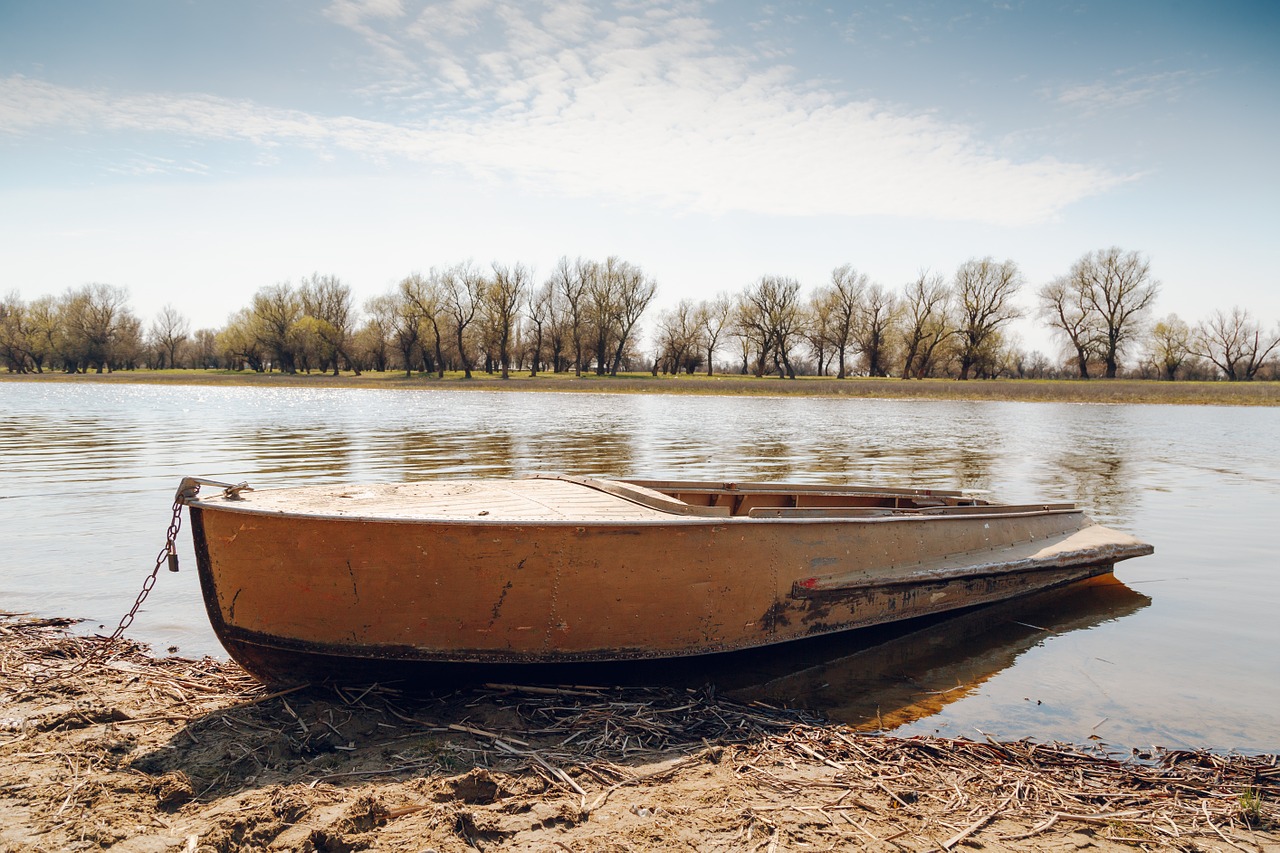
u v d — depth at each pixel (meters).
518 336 97.06
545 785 4.00
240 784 3.91
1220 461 19.88
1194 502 13.57
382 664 4.96
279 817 3.58
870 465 18.23
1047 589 8.27
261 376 87.12
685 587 5.44
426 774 4.05
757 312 93.50
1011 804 4.02
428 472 15.57
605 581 5.17
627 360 101.38
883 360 92.12
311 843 3.38
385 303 92.25
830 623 6.27
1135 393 58.94
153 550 8.84
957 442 24.62
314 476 14.85
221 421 29.16
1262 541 10.55
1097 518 12.12
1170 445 24.33
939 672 6.02
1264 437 27.58
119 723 4.54
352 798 3.78
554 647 5.15
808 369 104.62
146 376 85.62
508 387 70.00
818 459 19.19
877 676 5.93
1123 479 16.45
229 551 4.89
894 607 6.70
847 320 90.50
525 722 4.76
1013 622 7.26
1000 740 4.84
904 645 6.62
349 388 68.56
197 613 6.80
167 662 5.63
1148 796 4.15
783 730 4.84
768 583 5.84
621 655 5.32
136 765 4.04
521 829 3.58
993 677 5.91
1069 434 28.56
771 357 101.25
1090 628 7.10
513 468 16.34
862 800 4.00
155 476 14.49
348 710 4.80
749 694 5.53
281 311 90.50
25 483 13.57
